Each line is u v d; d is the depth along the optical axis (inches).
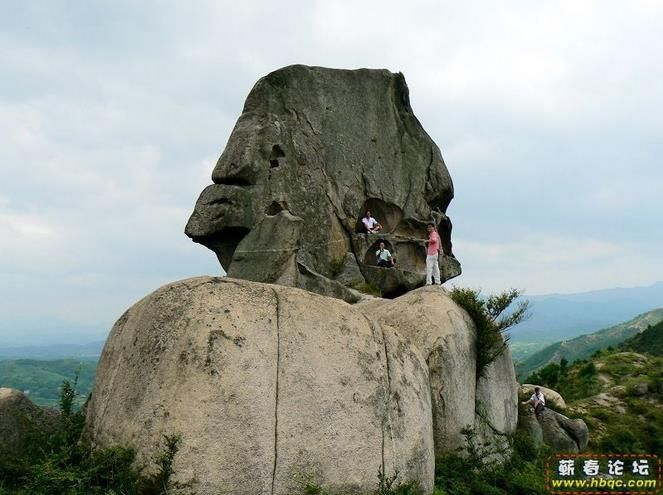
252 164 634.2
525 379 1450.5
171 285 291.3
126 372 276.7
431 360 409.4
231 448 250.1
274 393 271.1
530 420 616.7
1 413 304.7
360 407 299.4
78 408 331.3
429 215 744.3
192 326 265.1
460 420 416.8
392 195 720.3
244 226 623.2
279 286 307.9
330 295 612.7
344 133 703.1
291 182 649.0
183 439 242.4
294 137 664.4
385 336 343.3
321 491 264.4
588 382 1274.6
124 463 242.4
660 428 933.2
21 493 244.1
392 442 311.4
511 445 509.7
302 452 269.4
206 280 287.7
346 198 684.7
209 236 631.8
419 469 327.6
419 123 780.6
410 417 331.6
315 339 296.8
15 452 295.0
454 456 394.6
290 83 682.2
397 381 331.6
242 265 611.5
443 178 769.6
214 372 257.3
